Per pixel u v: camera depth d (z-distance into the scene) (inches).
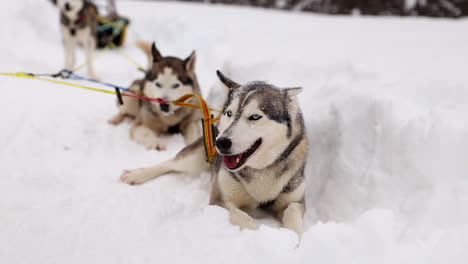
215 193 111.4
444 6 611.2
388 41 230.4
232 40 299.4
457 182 100.7
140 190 116.4
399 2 634.2
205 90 217.8
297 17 415.5
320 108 146.8
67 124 159.6
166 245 90.1
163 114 161.6
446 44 213.9
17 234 91.9
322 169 135.9
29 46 287.1
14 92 182.2
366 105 131.9
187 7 481.4
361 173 121.6
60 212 101.7
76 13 238.1
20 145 140.4
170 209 106.3
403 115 121.5
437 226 92.6
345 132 132.7
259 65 191.2
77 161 136.5
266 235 87.6
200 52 304.5
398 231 91.2
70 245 89.3
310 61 186.5
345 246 83.0
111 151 150.0
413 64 173.5
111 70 265.1
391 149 117.3
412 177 108.7
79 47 332.2
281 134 99.6
